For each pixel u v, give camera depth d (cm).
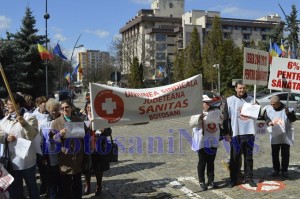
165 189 747
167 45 11394
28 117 556
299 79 834
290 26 4644
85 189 732
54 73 3556
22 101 580
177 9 12769
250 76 734
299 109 2048
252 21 11750
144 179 833
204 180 728
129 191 740
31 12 3475
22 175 559
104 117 633
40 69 3353
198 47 6919
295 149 1127
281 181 770
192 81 670
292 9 4666
